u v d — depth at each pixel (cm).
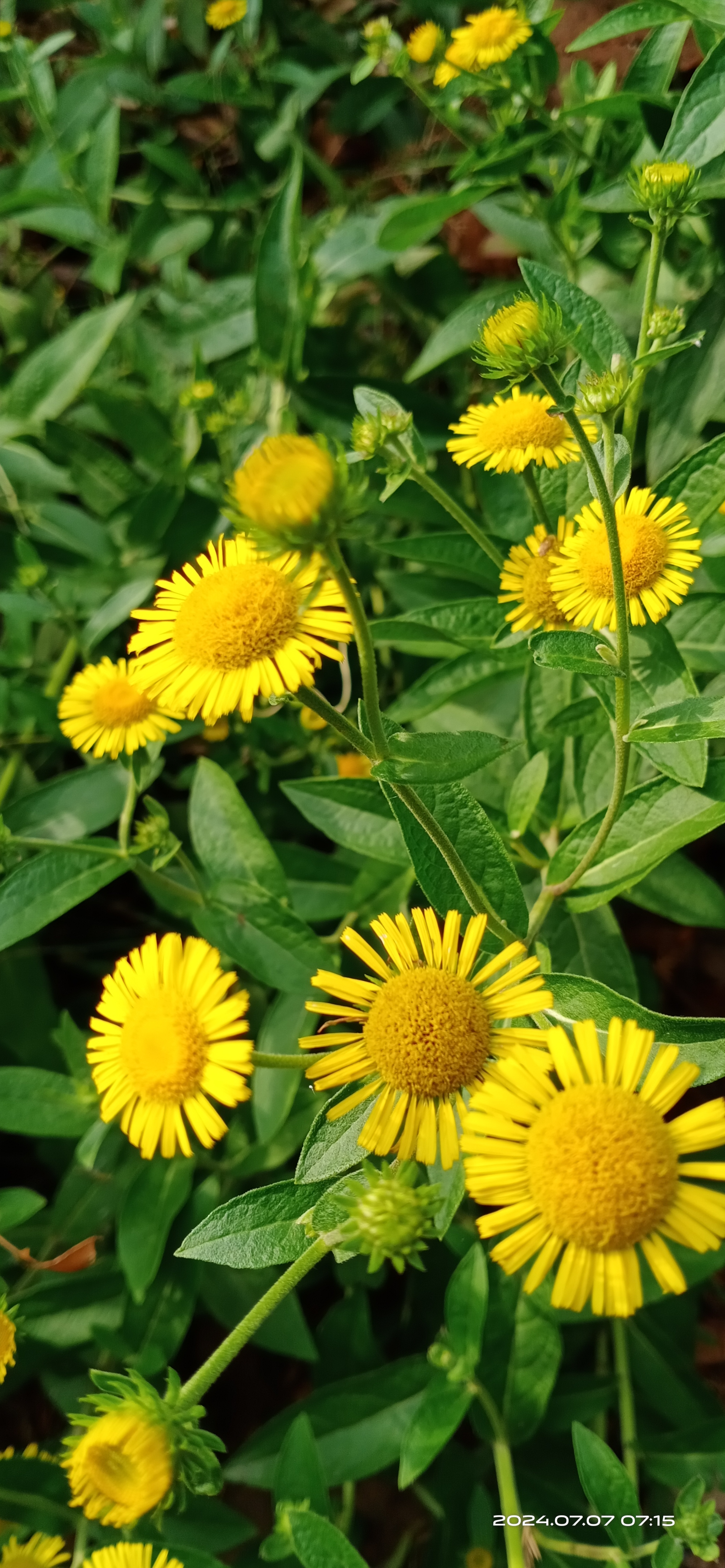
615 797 25
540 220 37
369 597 41
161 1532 30
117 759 33
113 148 44
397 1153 24
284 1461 28
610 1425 35
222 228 48
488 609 32
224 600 22
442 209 35
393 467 29
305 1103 34
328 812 32
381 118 47
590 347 27
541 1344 31
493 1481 34
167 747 43
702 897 32
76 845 32
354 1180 24
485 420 30
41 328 50
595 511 28
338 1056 24
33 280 51
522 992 24
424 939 24
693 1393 33
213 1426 38
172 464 42
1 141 52
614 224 35
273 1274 34
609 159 36
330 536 19
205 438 41
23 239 54
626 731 24
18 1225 35
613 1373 34
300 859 36
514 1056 22
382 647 39
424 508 37
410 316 44
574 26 44
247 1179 35
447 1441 31
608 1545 32
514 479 35
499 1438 29
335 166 50
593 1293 21
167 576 41
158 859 32
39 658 43
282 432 40
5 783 40
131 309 46
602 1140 21
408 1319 36
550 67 35
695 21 31
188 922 42
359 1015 24
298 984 31
